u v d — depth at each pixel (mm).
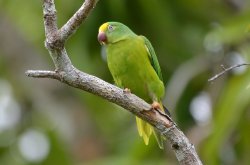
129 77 10602
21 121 17500
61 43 7758
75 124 16141
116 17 14781
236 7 16109
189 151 8320
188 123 15688
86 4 7613
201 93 15633
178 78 14750
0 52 17141
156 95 10625
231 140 14156
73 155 15812
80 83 8062
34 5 15508
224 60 15008
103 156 15852
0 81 18219
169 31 15312
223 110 12445
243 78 12453
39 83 16766
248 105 13195
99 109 16750
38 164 15234
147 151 13883
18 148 16734
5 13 16531
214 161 12977
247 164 13977
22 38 17000
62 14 14656
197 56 15484
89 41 15266
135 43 10578
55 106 16422
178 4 15727
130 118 16938
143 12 14844
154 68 10812
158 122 8336
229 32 13359
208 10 16109
